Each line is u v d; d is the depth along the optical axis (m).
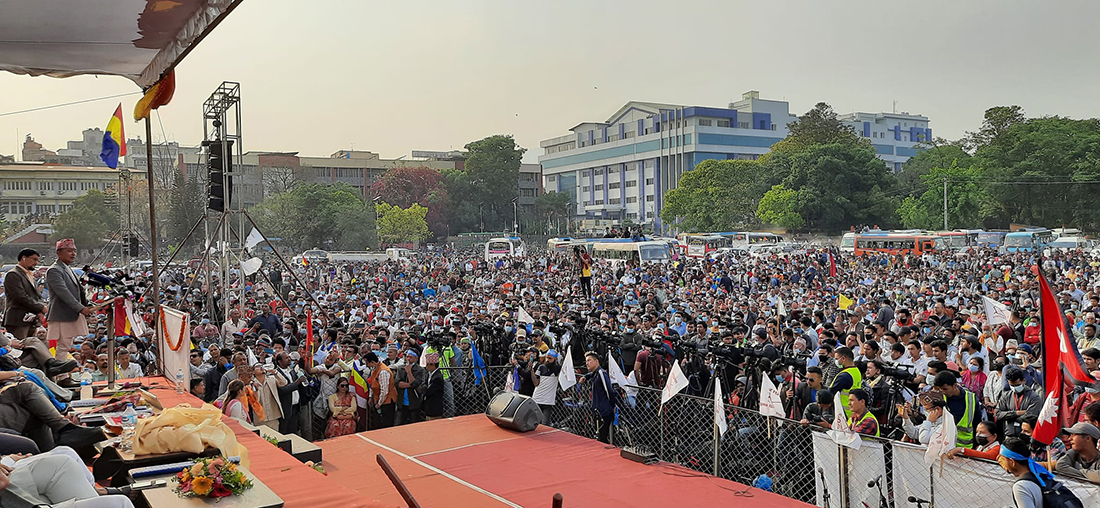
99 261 63.41
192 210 70.81
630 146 131.50
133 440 6.32
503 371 14.99
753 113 127.44
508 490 9.45
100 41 6.25
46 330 10.77
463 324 19.14
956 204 76.12
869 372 10.17
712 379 12.91
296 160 106.12
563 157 146.62
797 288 30.81
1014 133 79.44
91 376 11.74
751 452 10.26
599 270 44.84
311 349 15.13
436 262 62.91
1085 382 8.24
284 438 9.15
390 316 24.31
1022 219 78.25
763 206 82.69
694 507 8.76
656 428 11.65
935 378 9.30
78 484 4.95
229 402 11.37
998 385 11.09
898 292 26.47
